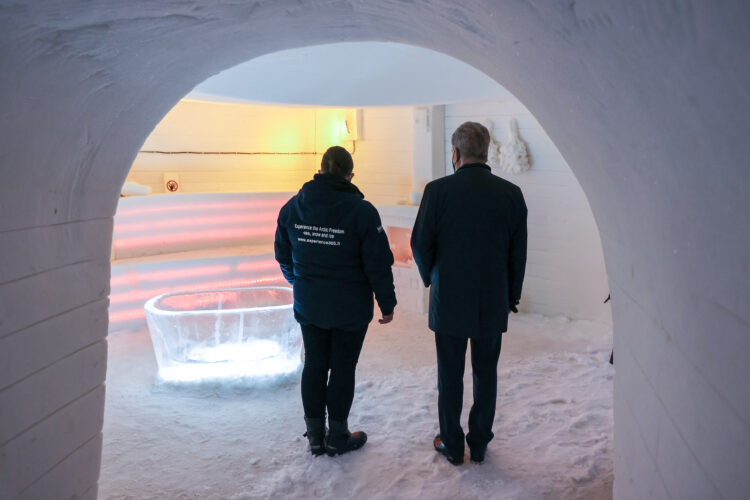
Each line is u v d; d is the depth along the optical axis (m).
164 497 2.38
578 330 4.79
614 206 1.23
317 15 1.39
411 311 5.46
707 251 0.72
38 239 1.33
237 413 3.20
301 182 7.27
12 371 1.26
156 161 6.14
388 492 2.36
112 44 1.13
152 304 3.71
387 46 3.75
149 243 5.49
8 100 1.04
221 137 6.57
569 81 0.98
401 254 5.68
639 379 1.26
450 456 2.56
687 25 0.53
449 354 2.49
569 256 5.06
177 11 1.11
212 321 3.60
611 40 0.70
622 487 1.50
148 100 1.46
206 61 1.47
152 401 3.39
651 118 0.75
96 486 1.67
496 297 2.41
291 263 2.77
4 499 1.26
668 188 0.82
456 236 2.39
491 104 5.27
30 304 1.31
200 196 5.74
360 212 2.48
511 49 1.13
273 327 3.65
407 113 6.23
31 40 0.98
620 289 1.42
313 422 2.67
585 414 3.04
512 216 2.41
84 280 1.54
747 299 0.60
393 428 2.95
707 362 0.77
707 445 0.78
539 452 2.66
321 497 2.35
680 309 0.90
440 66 4.04
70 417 1.51
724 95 0.53
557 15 0.77
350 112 6.67
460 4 1.05
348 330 2.57
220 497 2.38
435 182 2.45
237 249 5.88
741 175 0.56
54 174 1.31
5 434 1.25
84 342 1.56
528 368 3.87
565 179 4.99
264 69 4.03
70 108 1.22
